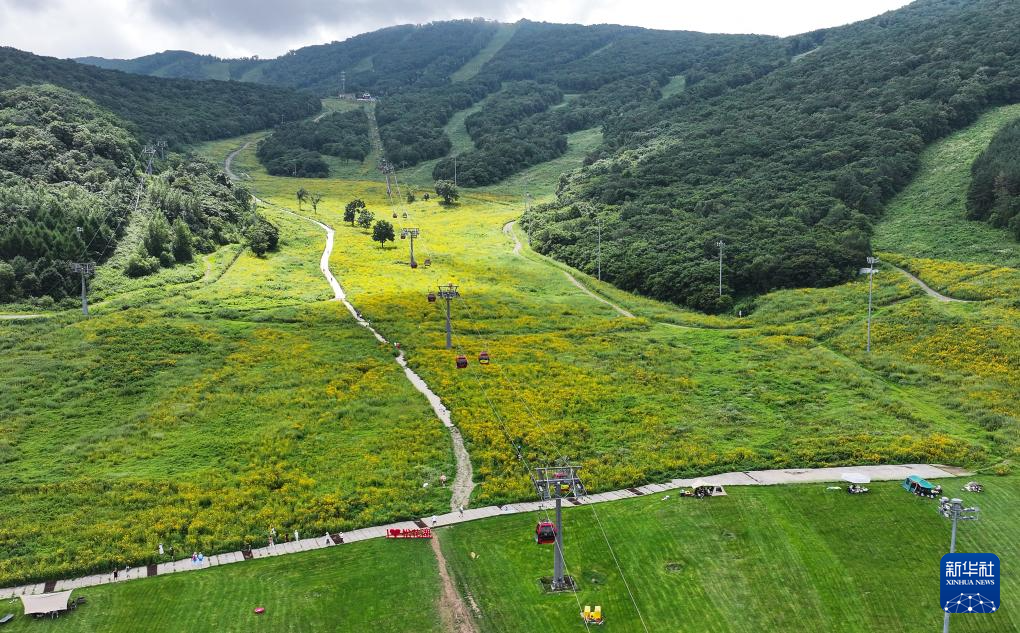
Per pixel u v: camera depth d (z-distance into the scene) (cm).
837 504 5484
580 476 6047
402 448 6556
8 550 4903
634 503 5638
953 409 7506
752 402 7825
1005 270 11194
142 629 4125
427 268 14012
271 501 5622
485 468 6172
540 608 4366
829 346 9800
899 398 7825
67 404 7288
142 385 7775
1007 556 4728
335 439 6725
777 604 4359
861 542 4962
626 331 10750
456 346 9462
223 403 7425
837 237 13312
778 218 14775
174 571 4769
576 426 7025
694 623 4216
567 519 5409
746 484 5906
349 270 13450
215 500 5588
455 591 4538
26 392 7444
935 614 4222
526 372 8506
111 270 11475
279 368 8369
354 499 5672
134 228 13038
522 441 6688
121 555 4853
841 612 4269
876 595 4403
